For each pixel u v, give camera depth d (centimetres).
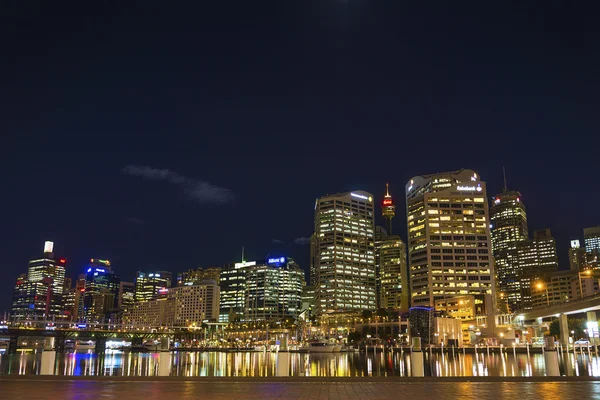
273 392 3005
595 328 18462
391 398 2705
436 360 15950
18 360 19225
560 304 19300
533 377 3631
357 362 16812
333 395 2845
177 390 3109
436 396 2781
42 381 3684
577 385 3312
